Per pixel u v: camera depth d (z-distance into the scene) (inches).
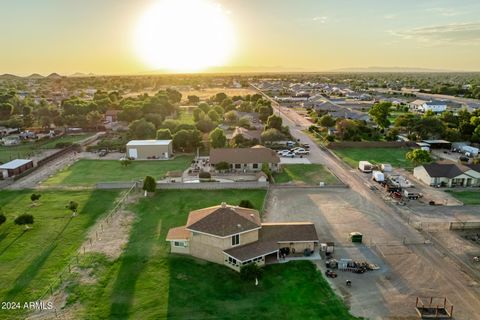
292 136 4232.3
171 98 7066.9
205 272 1505.9
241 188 2488.9
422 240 1788.9
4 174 2738.7
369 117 4864.7
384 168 2896.2
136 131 3983.8
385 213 2102.6
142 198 2316.7
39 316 1242.0
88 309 1274.6
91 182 2635.3
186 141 3523.6
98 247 1704.0
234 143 3671.3
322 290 1389.0
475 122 4030.5
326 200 2295.8
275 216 2054.6
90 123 4901.6
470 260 1615.4
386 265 1567.4
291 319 1227.9
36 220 1993.1
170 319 1221.7
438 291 1389.0
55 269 1523.1
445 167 2637.8
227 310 1270.9
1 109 5364.2
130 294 1358.3
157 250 1680.6
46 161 3206.2
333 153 3496.6
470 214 2094.0
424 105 6038.4
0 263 1566.2
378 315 1253.7
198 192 2425.0
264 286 1413.6
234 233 1557.6
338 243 1754.4
